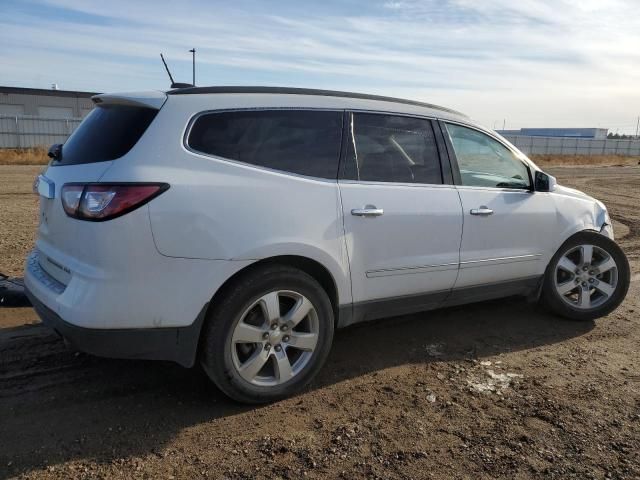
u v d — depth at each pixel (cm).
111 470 272
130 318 293
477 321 501
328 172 356
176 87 357
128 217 286
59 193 316
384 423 321
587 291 503
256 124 336
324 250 344
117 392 350
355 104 378
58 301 300
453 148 423
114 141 311
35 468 271
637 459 292
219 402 342
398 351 428
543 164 4559
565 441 307
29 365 380
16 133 3122
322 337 353
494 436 310
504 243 443
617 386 376
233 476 270
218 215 306
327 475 272
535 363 413
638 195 1781
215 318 313
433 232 396
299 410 335
